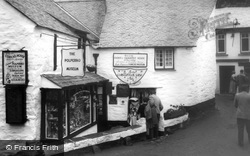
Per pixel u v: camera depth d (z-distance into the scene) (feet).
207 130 31.91
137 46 38.75
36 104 24.81
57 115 25.49
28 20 24.47
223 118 37.88
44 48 26.53
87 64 38.24
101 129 38.60
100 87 39.86
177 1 45.98
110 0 47.14
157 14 43.62
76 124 29.40
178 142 27.86
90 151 25.36
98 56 39.83
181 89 39.68
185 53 39.88
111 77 39.68
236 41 59.52
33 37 24.56
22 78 24.27
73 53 24.94
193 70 40.50
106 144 26.99
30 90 24.45
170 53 40.29
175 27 41.16
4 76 24.45
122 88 39.14
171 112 33.91
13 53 24.34
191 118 39.42
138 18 43.21
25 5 27.35
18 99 24.20
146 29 41.16
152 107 29.71
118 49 39.45
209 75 46.06
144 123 31.53
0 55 24.84
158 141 28.48
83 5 47.78
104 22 43.29
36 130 24.68
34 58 24.63
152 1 46.01
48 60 27.35
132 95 40.55
